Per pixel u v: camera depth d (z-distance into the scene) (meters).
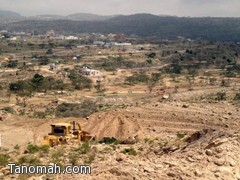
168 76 179.25
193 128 50.53
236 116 54.12
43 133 55.28
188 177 17.89
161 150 30.41
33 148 31.16
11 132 54.72
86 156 27.61
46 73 165.62
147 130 50.97
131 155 26.61
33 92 131.88
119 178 17.61
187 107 61.09
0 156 27.58
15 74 162.12
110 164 20.84
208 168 19.39
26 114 84.88
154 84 155.38
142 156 25.75
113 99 109.31
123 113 59.34
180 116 55.22
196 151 23.08
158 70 198.62
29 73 164.12
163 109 59.94
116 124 55.72
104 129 54.88
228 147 22.92
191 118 53.97
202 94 118.88
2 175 22.22
